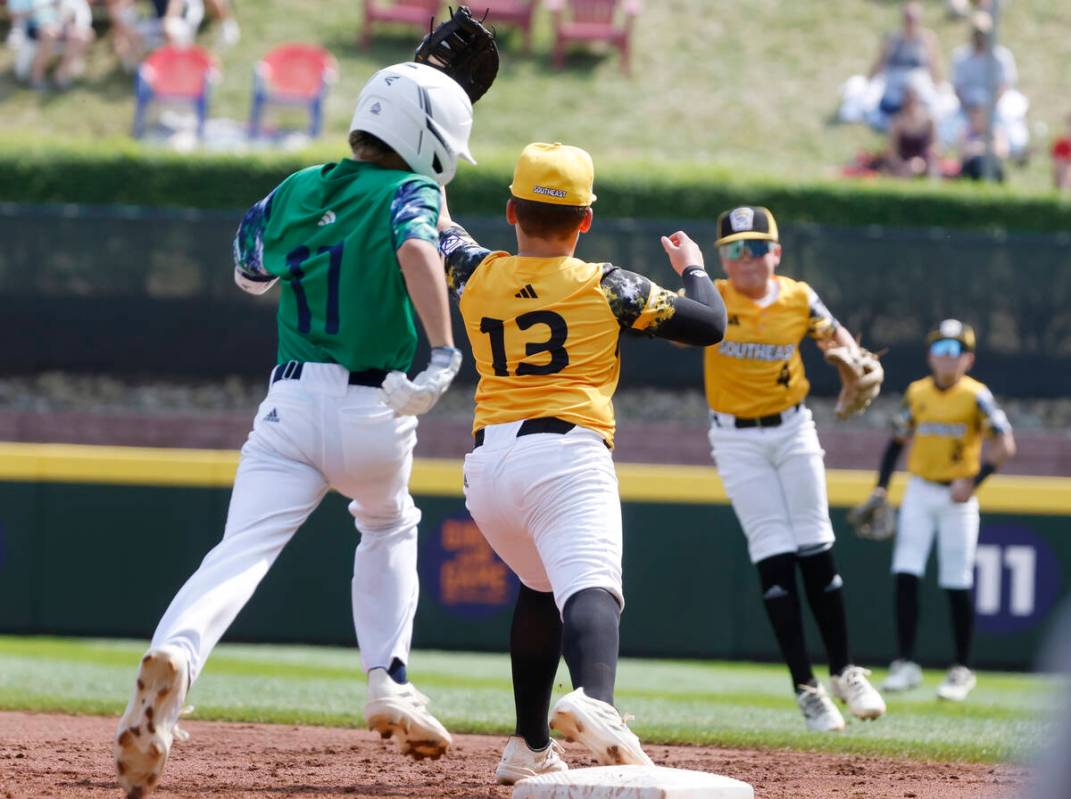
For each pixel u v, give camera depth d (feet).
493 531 48.26
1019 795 18.12
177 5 262.67
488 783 55.26
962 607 108.58
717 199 187.62
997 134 238.89
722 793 41.86
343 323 45.60
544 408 46.37
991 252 175.01
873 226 188.85
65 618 133.59
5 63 260.01
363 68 264.93
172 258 177.68
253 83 258.16
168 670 41.73
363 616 51.29
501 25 284.82
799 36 286.66
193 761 60.39
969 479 108.17
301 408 45.83
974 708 101.96
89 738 68.64
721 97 267.59
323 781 54.75
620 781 41.34
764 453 81.00
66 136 239.91
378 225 45.16
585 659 43.88
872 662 132.77
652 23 289.74
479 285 48.11
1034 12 295.89
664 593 132.36
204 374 178.50
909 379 175.52
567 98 264.31
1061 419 179.73
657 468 165.99
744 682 122.31
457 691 103.50
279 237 46.85
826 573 81.25
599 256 172.76
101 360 177.68
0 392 179.22
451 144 47.42
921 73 257.55
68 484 134.00
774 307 79.77
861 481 132.67
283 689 101.45
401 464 47.52
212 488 134.10
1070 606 18.12
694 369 176.86
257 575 44.93
